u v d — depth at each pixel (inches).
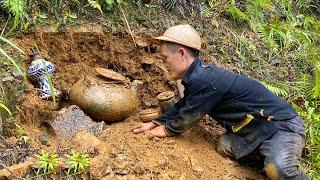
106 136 82.4
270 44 118.0
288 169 78.4
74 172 74.0
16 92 83.4
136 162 78.0
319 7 141.5
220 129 93.4
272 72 112.3
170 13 108.8
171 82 98.9
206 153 85.4
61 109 84.8
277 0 133.0
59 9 95.7
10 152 75.9
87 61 97.1
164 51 84.4
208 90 82.1
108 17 100.5
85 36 96.3
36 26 91.8
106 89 85.7
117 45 99.5
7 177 71.6
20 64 87.1
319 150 95.0
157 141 84.2
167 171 78.7
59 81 91.9
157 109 93.1
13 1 86.0
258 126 82.5
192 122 84.1
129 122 88.7
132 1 105.8
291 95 109.0
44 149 77.7
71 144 79.3
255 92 83.4
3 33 88.5
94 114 85.2
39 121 83.2
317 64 116.4
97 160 75.5
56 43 93.8
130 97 87.4
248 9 122.2
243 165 84.9
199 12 113.0
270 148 80.3
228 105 83.9
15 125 80.3
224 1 117.0
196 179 79.0
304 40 123.0
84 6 98.7
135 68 99.8
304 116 101.7
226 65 107.5
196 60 84.0
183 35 83.4
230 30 114.7
